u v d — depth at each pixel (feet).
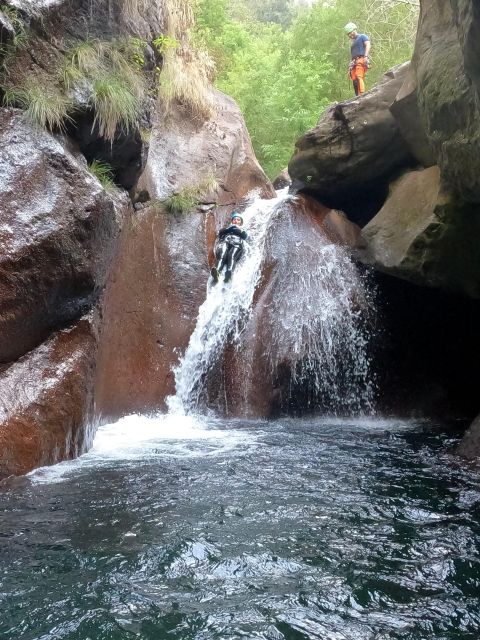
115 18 30.19
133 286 32.50
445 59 25.23
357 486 19.26
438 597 12.37
